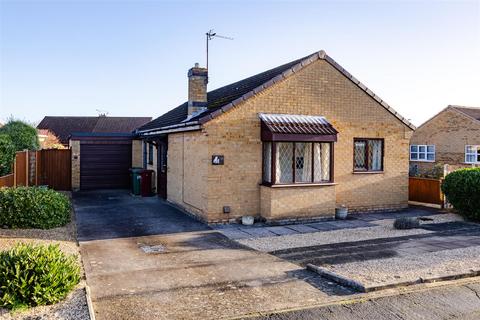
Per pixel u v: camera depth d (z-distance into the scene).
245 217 12.46
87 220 12.75
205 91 15.23
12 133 18.98
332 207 13.41
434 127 31.30
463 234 11.32
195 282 7.17
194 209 13.46
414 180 17.39
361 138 14.92
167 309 6.00
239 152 12.67
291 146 13.07
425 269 7.76
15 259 6.00
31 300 5.75
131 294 6.57
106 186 21.16
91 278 7.31
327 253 9.17
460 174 13.72
